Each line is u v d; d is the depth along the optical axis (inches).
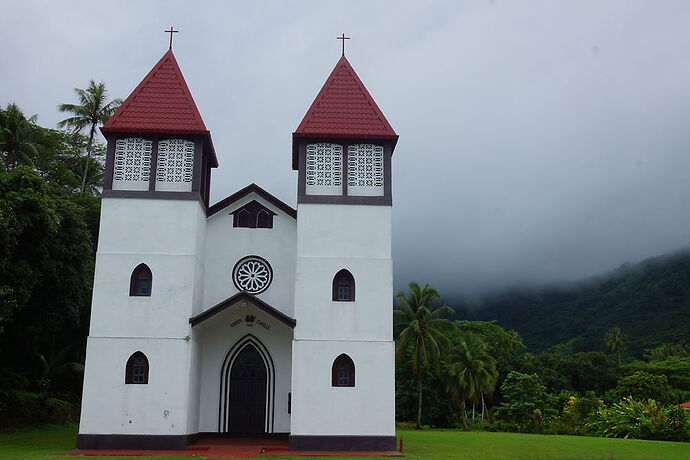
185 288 845.8
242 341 936.3
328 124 908.6
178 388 816.3
